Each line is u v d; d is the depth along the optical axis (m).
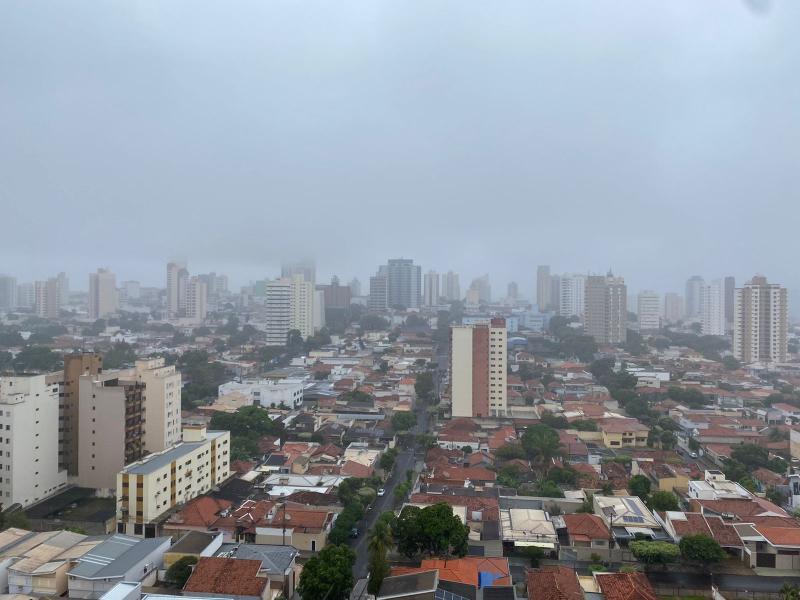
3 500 120.00
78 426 135.25
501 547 102.56
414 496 120.69
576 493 129.00
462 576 85.25
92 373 139.75
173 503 118.62
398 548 97.62
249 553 90.94
